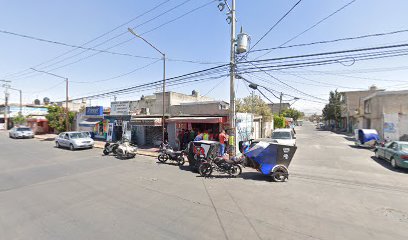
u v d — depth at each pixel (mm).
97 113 25875
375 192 7387
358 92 41875
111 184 8336
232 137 12609
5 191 7539
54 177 9430
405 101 23922
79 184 8344
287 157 8875
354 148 18656
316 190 7602
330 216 5465
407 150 10914
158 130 20312
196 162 10570
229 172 9641
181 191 7473
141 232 4652
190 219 5277
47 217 5438
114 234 4574
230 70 12680
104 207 6062
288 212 5695
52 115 26531
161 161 13125
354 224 5043
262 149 8883
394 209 5934
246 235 4512
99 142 23188
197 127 17688
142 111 21750
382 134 23453
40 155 15523
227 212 5684
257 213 5625
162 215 5512
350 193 7270
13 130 29781
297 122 73938
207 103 17906
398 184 8344
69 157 14711
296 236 4484
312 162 12656
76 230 4766
